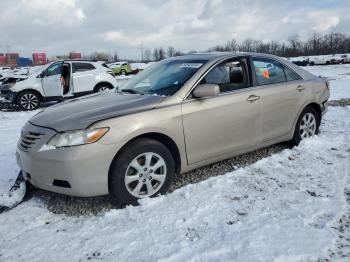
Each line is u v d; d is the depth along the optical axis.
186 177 4.67
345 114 8.40
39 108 13.23
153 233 3.37
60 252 3.16
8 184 4.73
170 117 4.09
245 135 4.84
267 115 5.07
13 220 3.75
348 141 5.98
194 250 3.08
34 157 3.79
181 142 4.21
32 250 3.21
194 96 4.34
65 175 3.65
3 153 6.39
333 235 3.21
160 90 4.50
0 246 3.29
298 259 2.91
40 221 3.70
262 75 5.16
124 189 3.84
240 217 3.59
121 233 3.40
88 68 13.24
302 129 5.79
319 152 5.41
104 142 3.69
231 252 3.03
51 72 13.05
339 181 4.35
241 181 4.44
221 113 4.51
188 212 3.72
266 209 3.72
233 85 4.80
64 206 4.01
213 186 4.30
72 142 3.65
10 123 9.84
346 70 28.81
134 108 4.02
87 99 4.68
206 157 4.49
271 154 5.45
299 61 44.22
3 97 12.81
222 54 4.94
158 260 2.97
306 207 3.72
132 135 3.83
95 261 3.01
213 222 3.52
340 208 3.68
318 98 5.88
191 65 4.73
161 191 4.12
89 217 3.75
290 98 5.38
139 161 3.96
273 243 3.12
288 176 4.57
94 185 3.71
